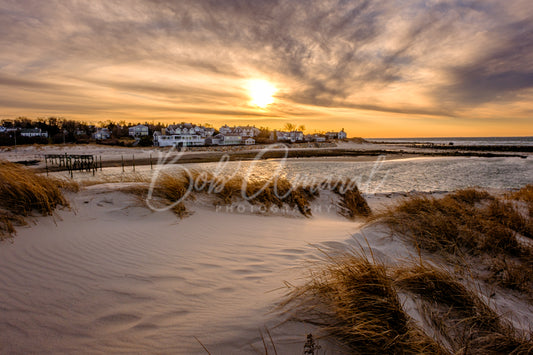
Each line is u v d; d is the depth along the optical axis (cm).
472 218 506
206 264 329
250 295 250
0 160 578
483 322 215
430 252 391
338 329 191
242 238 452
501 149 7444
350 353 173
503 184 2161
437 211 546
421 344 181
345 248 407
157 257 340
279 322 201
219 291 259
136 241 387
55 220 412
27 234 348
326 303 222
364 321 192
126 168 3612
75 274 274
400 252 389
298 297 235
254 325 198
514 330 208
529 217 634
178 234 440
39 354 167
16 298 222
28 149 5491
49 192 463
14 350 168
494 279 315
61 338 182
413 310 224
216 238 441
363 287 228
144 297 240
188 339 183
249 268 322
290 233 506
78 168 3356
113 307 221
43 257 301
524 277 306
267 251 390
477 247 391
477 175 2752
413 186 2039
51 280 257
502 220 549
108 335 187
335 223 655
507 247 392
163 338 185
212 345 178
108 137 8881
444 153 6375
